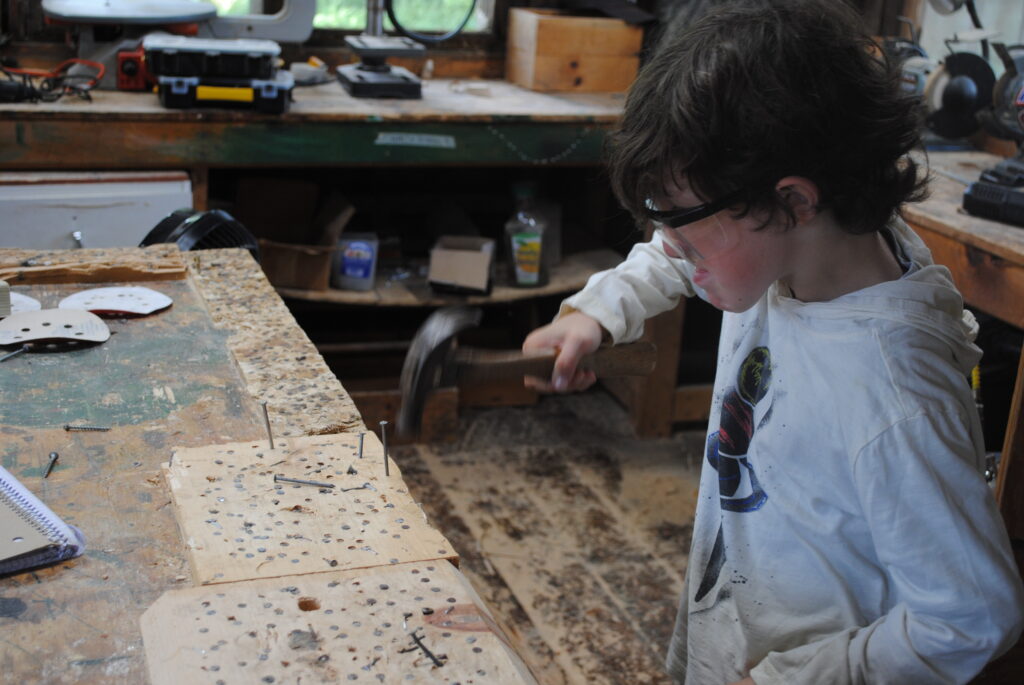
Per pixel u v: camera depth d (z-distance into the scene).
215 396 1.23
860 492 0.85
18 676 0.77
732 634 1.06
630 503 2.76
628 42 3.09
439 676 0.77
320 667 0.77
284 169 3.24
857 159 0.81
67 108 2.39
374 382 3.04
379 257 3.12
